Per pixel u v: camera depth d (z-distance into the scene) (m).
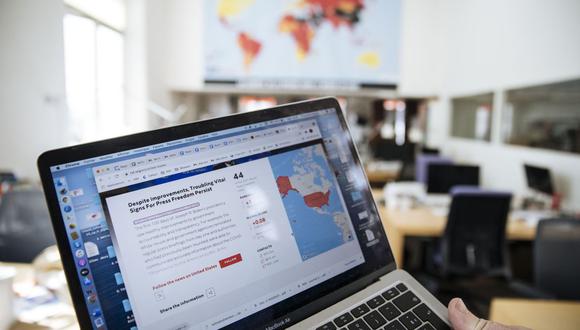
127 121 3.98
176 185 0.49
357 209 0.60
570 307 1.04
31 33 1.26
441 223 2.42
